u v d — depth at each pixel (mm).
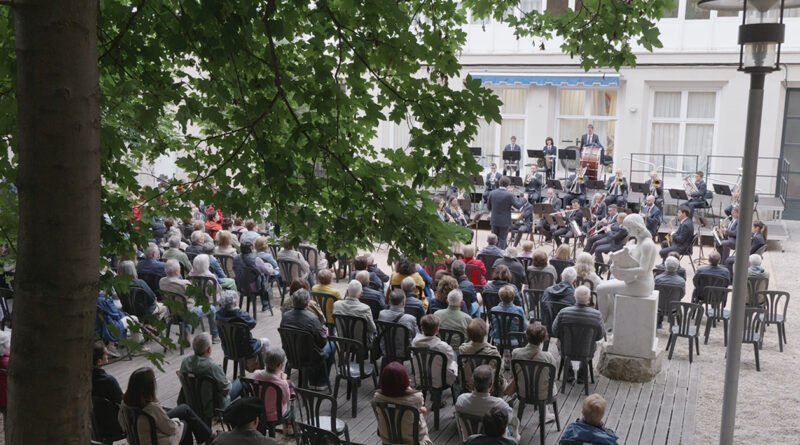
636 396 8391
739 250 4441
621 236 15273
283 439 6820
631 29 5762
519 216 17875
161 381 8375
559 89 22125
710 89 20500
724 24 19969
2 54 3330
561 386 8586
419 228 3992
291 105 4203
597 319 8023
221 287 9742
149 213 4363
